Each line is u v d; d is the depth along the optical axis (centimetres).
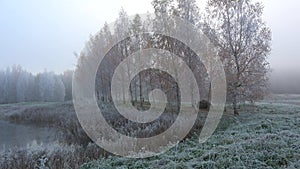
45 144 1048
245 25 1229
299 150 484
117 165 563
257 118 999
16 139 1277
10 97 4022
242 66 1214
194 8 1236
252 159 463
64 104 2241
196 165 475
